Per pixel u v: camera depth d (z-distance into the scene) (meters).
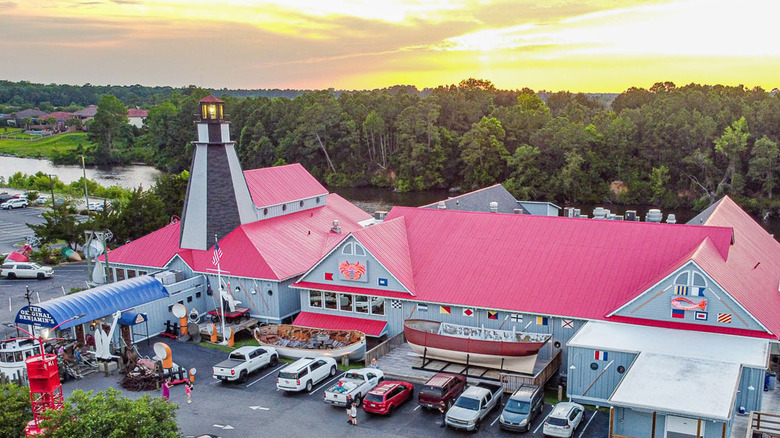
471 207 68.31
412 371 43.66
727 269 42.06
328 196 75.25
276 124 191.12
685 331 39.53
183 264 57.66
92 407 28.20
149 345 50.81
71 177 183.12
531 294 45.09
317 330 48.81
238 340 52.38
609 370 37.91
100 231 77.06
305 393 41.59
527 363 41.81
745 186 133.00
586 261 46.31
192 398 41.03
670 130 138.75
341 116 179.12
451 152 166.38
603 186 142.50
